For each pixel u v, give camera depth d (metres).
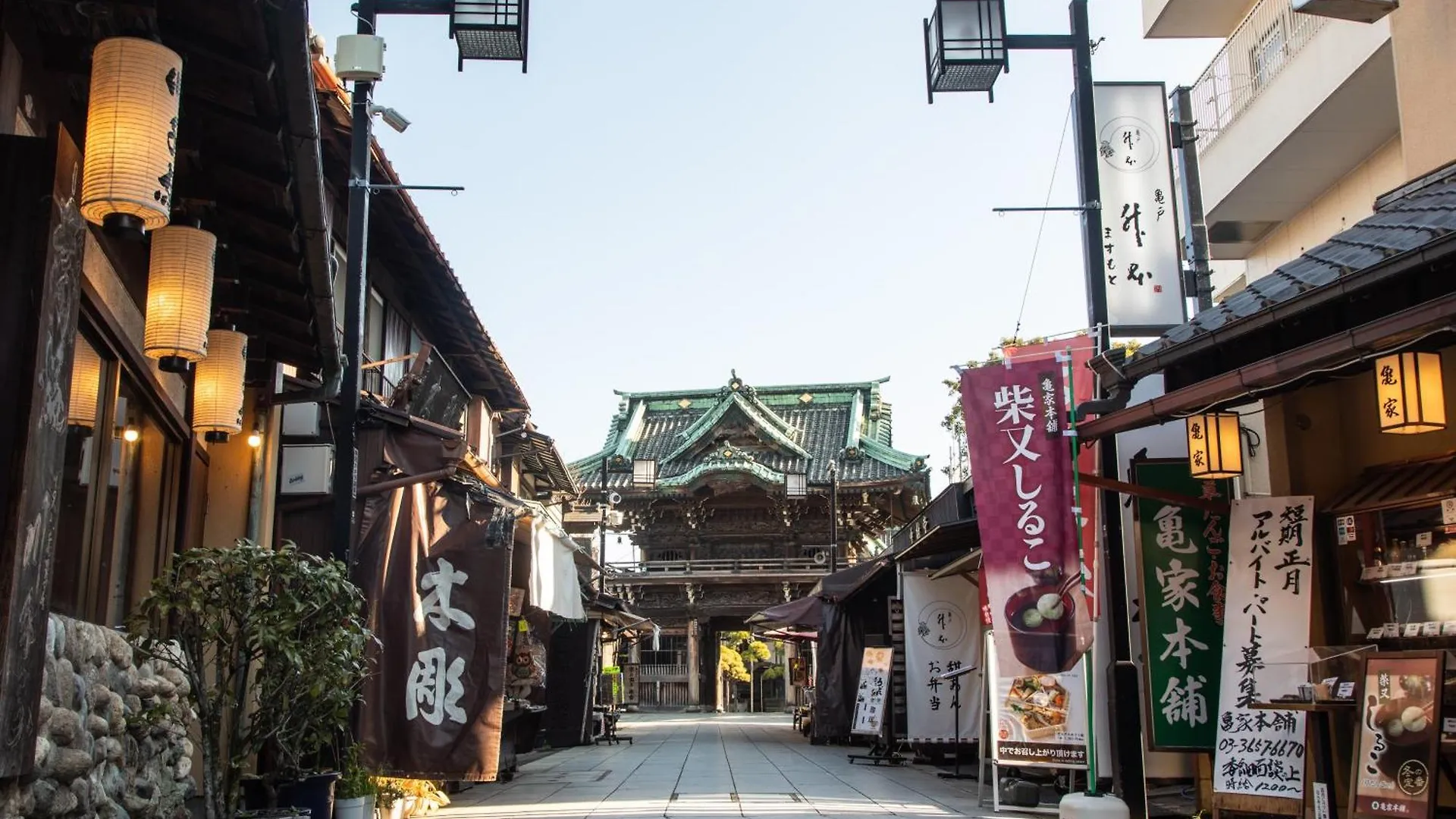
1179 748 9.27
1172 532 9.61
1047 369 9.36
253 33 4.93
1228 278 19.12
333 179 12.28
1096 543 9.57
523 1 10.12
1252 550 8.91
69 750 5.45
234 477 10.05
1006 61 10.57
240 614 6.82
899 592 19.66
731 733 30.08
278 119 5.55
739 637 60.09
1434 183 7.96
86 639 5.94
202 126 5.74
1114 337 10.72
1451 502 8.05
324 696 7.19
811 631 30.09
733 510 45.97
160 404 7.91
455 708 10.04
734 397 46.53
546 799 12.78
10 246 4.67
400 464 10.86
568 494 31.03
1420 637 8.22
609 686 38.88
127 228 4.77
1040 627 9.00
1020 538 9.14
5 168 4.75
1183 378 8.97
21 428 4.51
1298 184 14.89
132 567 7.68
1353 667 7.30
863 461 44.97
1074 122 10.77
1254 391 7.49
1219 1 16.09
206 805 6.61
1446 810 7.73
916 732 16.97
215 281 7.36
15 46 5.14
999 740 10.45
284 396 9.39
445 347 18.44
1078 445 9.23
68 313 4.96
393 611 10.20
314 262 6.86
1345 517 9.15
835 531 34.62
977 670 16.34
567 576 15.49
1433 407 6.93
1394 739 6.65
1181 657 9.41
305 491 10.70
